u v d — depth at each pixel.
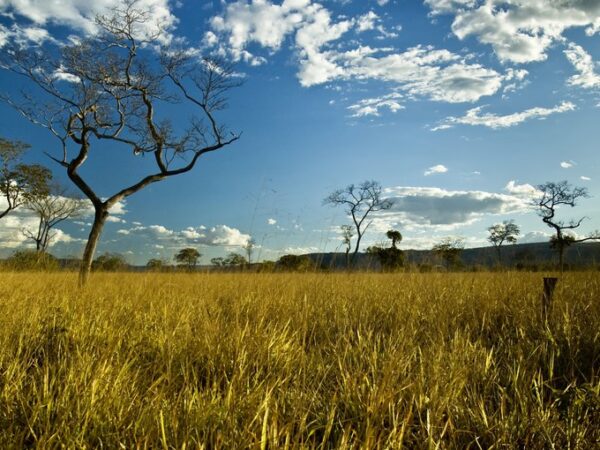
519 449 2.78
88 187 12.54
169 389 3.34
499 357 4.63
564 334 4.70
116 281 10.23
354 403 3.10
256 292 8.07
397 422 2.76
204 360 4.17
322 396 3.37
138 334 4.88
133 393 3.19
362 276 9.84
